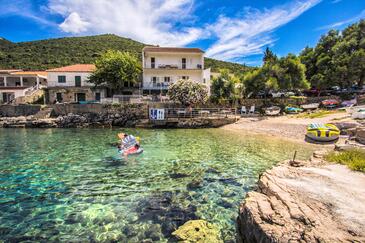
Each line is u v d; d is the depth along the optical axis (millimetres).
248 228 4195
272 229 3600
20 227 5809
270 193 5094
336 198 4562
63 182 9031
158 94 38969
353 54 34562
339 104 33750
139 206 6957
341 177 5902
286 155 13719
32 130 26203
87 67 41969
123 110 30562
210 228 5715
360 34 38562
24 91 36938
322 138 17188
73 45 80062
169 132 24766
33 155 13664
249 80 36062
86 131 25484
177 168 11000
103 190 8219
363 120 19844
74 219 6191
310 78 41844
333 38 44250
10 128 27828
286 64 35750
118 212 6574
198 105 33156
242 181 9203
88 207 6891
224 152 14602
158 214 6461
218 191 8148
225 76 36125
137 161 12305
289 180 5707
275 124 25578
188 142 18406
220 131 25281
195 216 6340
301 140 18719
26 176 9766
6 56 65062
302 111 34031
